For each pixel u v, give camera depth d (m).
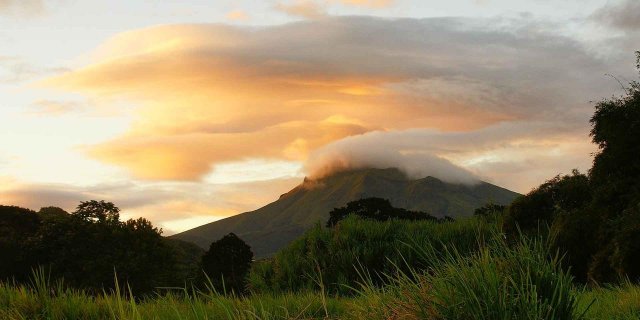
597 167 20.92
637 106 21.09
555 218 18.56
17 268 50.88
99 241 53.53
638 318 6.33
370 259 15.02
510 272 4.26
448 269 4.39
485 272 4.18
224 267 47.44
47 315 7.57
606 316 6.28
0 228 54.72
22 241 53.03
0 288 8.23
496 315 3.86
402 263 14.71
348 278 14.93
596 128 21.92
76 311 7.64
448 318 3.96
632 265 16.28
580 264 18.28
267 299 8.88
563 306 4.14
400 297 4.43
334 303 8.26
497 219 19.70
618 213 18.70
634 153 20.47
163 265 56.12
